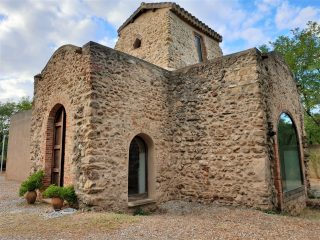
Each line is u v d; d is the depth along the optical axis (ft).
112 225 12.96
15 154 42.96
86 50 18.47
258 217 15.62
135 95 20.72
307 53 48.67
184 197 22.18
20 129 42.47
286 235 11.87
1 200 22.90
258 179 18.26
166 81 24.27
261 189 18.02
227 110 20.53
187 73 23.58
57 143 22.39
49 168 22.04
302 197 24.20
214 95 21.45
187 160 22.40
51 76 23.03
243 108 19.69
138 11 33.37
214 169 20.65
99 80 18.13
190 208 19.66
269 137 19.39
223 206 19.58
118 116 19.02
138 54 32.89
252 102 19.29
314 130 49.19
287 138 23.31
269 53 22.57
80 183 17.44
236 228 12.89
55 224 13.43
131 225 13.03
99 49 18.58
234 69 20.62
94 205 16.58
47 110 22.88
